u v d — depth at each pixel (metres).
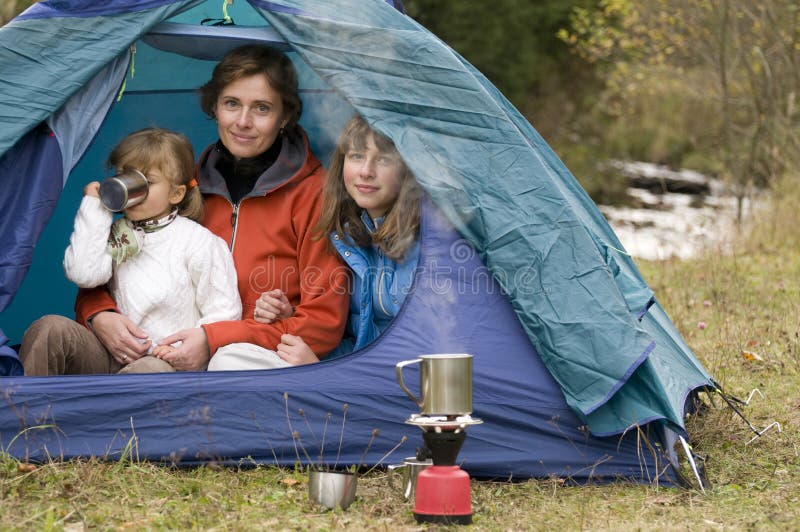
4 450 3.63
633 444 3.73
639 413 3.65
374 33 3.67
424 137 3.66
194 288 4.02
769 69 11.33
